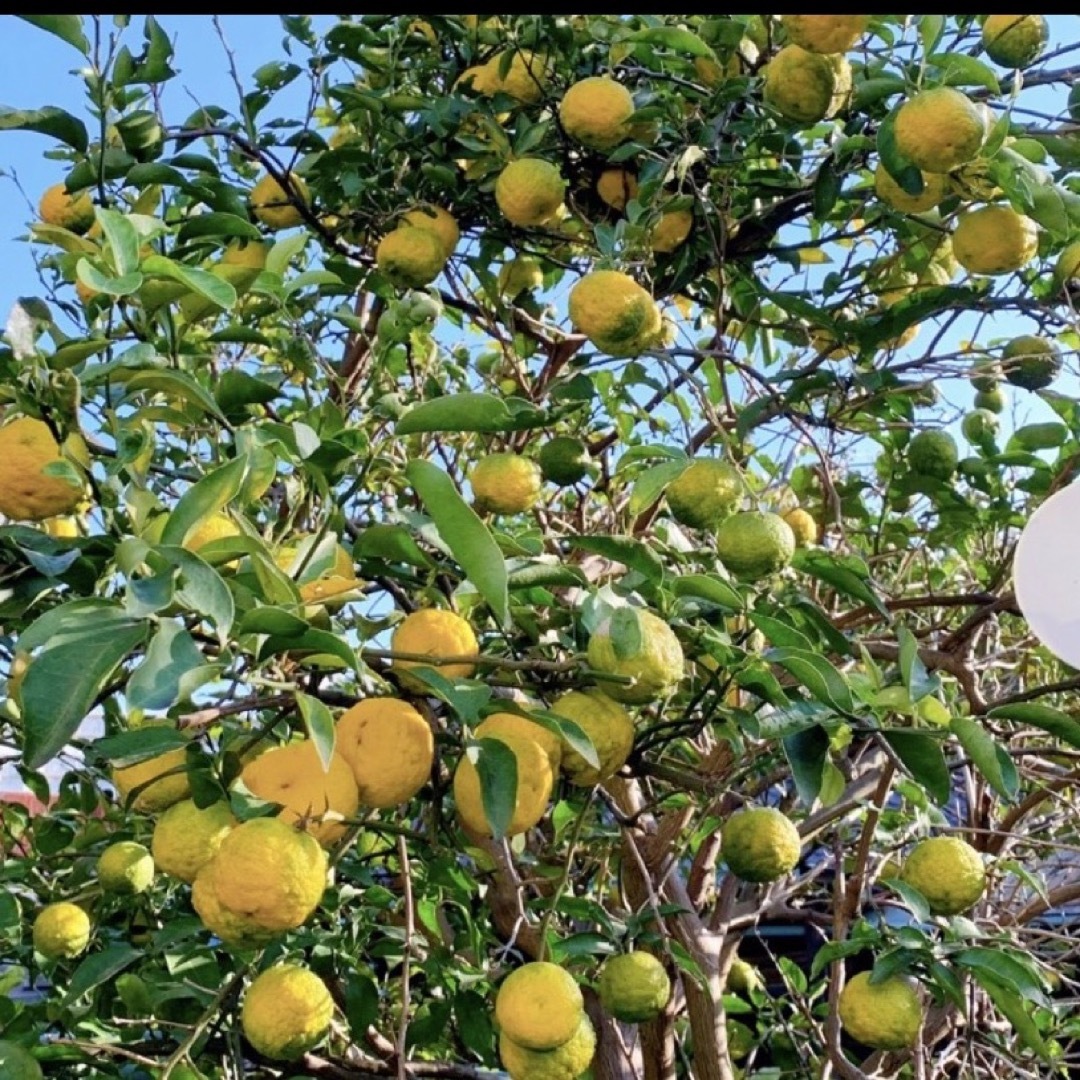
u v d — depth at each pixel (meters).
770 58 1.65
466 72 1.83
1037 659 2.07
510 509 1.37
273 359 1.91
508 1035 1.20
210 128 1.71
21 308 1.15
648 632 1.17
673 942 1.33
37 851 1.83
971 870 1.29
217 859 1.05
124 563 0.97
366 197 1.77
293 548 1.22
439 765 1.28
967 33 1.65
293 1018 1.20
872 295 1.82
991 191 1.50
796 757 1.19
